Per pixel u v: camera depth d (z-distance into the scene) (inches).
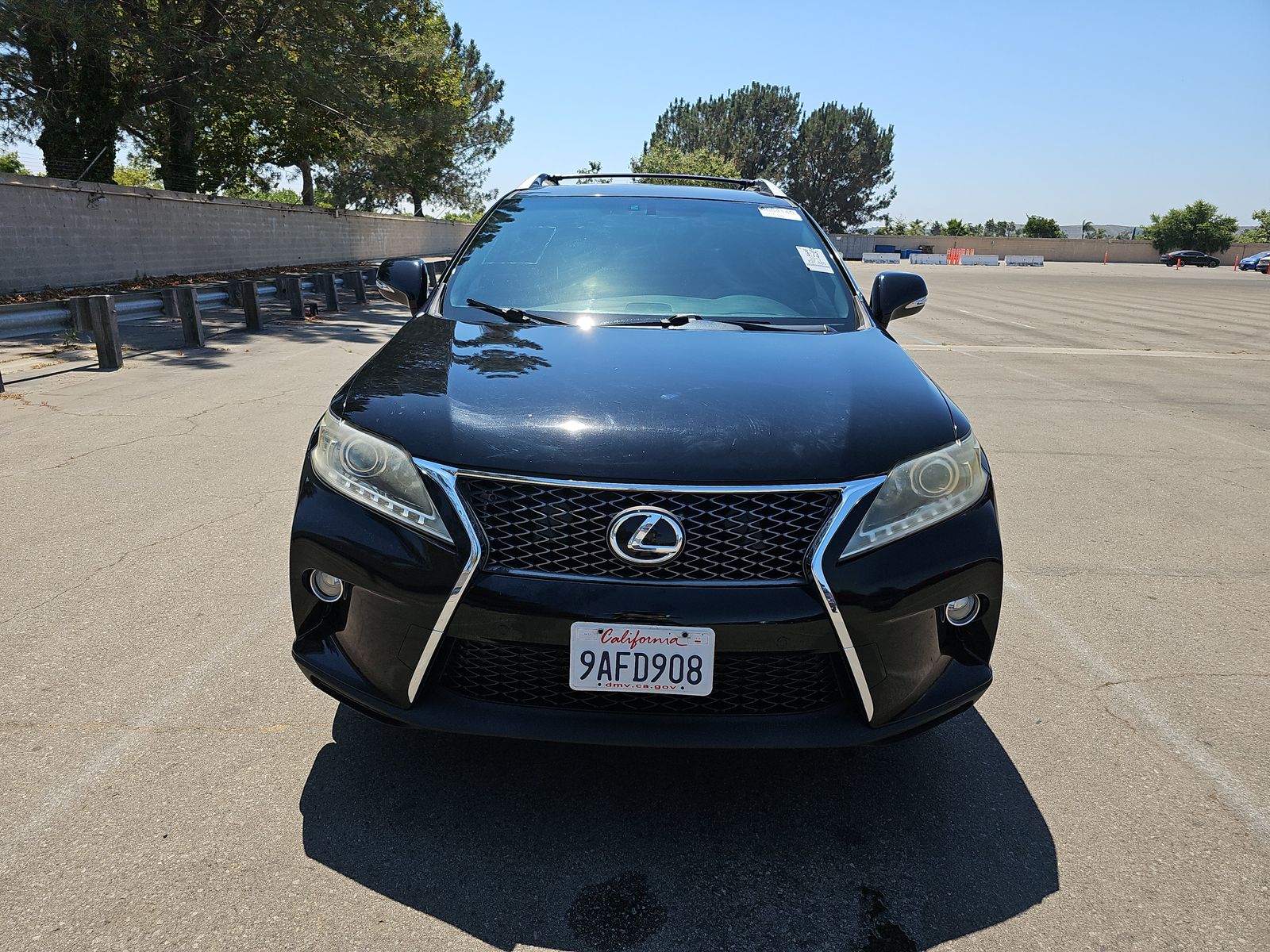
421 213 1792.6
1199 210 2645.2
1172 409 301.7
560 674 80.0
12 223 529.7
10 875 76.9
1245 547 171.2
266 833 83.8
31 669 112.1
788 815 89.9
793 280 131.2
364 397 90.9
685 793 93.0
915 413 90.8
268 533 159.6
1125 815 91.3
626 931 73.8
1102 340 503.2
